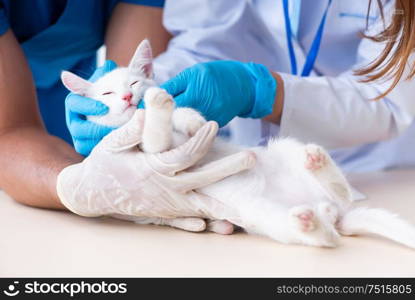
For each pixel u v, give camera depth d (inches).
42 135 45.8
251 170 33.7
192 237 33.2
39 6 57.9
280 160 34.4
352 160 61.2
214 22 58.4
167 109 30.7
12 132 45.5
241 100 42.0
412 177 52.8
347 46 56.1
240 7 57.6
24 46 59.7
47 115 64.7
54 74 61.6
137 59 39.8
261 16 57.4
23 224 35.9
